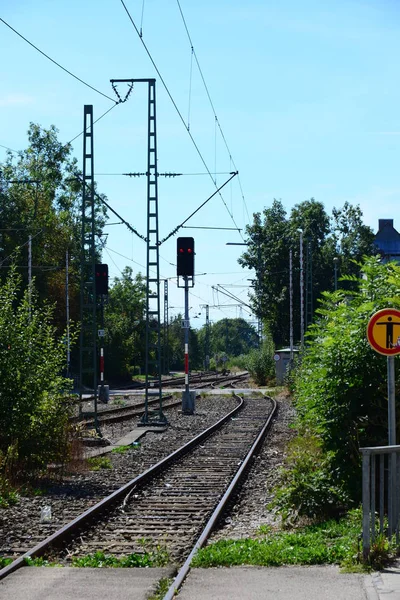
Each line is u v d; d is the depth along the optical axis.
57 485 16.69
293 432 28.48
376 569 8.70
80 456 19.86
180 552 10.77
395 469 9.52
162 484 16.91
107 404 45.31
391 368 10.14
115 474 18.39
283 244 84.44
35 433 17.52
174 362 134.12
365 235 92.94
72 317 72.06
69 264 74.25
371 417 12.91
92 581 8.92
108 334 78.50
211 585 8.39
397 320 10.09
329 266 85.38
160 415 32.06
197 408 42.31
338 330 13.59
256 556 9.52
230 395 54.94
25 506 14.00
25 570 9.48
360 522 11.12
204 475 18.27
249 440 25.95
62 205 76.25
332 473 12.84
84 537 11.73
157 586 8.66
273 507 13.83
